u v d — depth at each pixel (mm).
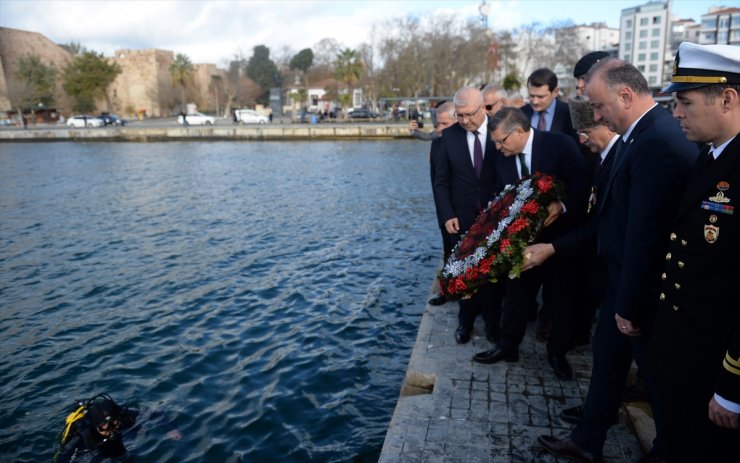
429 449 3496
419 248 11430
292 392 5723
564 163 4145
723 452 2285
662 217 2619
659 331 2477
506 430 3668
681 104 2250
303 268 10156
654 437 3424
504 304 4449
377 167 25953
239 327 7508
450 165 5320
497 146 4297
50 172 26359
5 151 39250
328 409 5383
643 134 2746
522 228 3855
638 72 2807
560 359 4289
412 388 4484
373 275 9680
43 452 4875
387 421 5168
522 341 4984
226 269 10211
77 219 15125
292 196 18188
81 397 5785
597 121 3096
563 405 3936
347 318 7695
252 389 5812
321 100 86500
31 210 16562
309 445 4820
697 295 2270
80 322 7859
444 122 5633
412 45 61938
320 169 25578
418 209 15547
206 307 8297
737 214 2115
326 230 13188
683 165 2600
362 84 73625
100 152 37281
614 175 3029
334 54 114750
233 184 21266
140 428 5102
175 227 13867
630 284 2721
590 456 3256
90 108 77688
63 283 9656
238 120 55125
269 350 6758
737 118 2146
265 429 5074
